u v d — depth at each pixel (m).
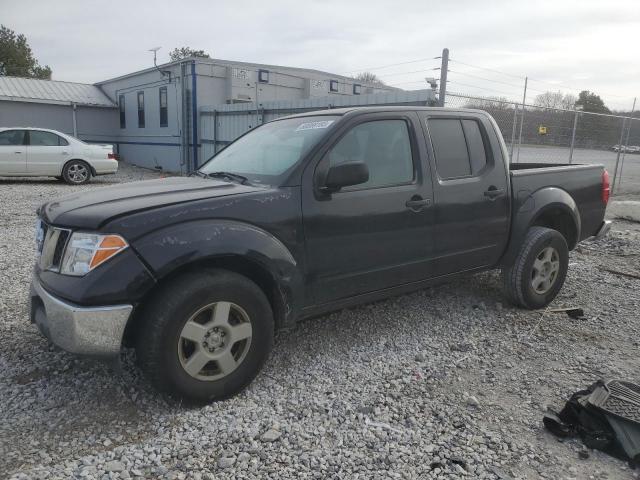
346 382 3.58
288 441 2.90
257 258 3.24
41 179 17.28
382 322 4.68
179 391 3.08
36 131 15.29
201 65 20.97
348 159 3.75
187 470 2.64
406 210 3.97
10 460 2.67
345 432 2.99
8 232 8.23
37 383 3.45
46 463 2.66
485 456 2.81
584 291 5.74
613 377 3.74
